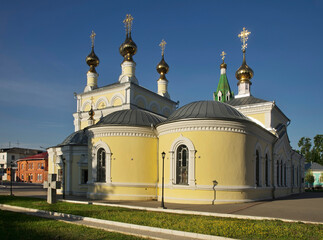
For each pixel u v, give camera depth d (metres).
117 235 10.51
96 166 25.33
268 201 24.08
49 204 19.31
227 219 13.73
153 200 24.11
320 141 79.88
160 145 24.59
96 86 45.56
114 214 14.76
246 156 22.98
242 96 39.22
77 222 13.25
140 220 13.05
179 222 12.73
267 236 10.39
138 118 26.02
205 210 17.56
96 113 40.72
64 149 32.34
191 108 24.09
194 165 21.89
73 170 31.33
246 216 14.23
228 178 21.80
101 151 25.48
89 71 45.59
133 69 42.22
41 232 11.00
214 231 10.98
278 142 32.38
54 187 19.72
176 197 22.12
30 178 83.25
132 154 24.53
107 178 24.41
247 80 39.94
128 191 23.98
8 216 14.48
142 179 24.38
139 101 40.75
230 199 21.61
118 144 24.64
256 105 33.38
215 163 21.73
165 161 23.62
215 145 21.94
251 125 23.59
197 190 21.48
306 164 72.19
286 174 36.69
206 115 22.78
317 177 69.25
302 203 22.48
